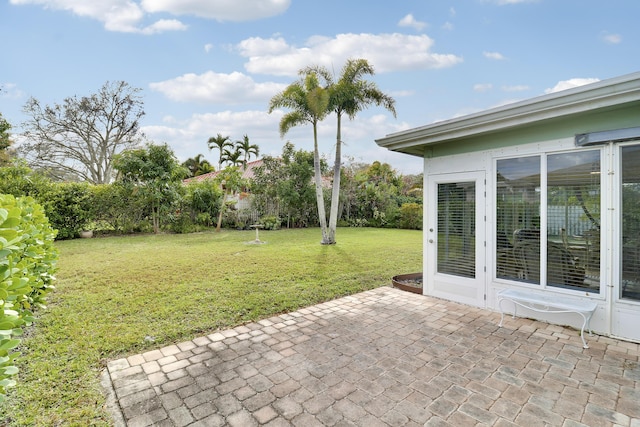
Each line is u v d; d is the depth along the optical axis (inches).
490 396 98.4
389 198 739.4
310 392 100.7
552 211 158.2
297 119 440.5
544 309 159.9
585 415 89.3
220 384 104.8
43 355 120.6
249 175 825.5
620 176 139.3
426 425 85.5
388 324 157.6
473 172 185.8
